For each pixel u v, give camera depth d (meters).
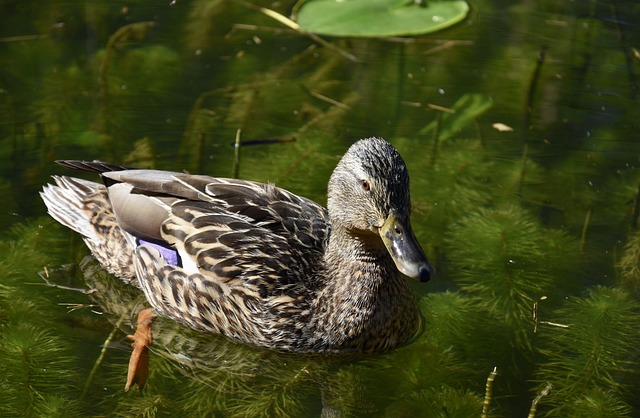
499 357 10.48
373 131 14.50
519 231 12.59
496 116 14.94
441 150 14.19
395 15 16.73
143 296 11.48
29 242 12.03
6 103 14.55
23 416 9.34
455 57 16.31
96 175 13.32
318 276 10.61
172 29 16.52
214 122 14.45
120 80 15.21
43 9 16.75
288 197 11.34
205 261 10.61
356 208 10.11
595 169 13.91
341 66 15.94
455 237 12.52
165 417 9.44
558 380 10.09
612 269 11.95
